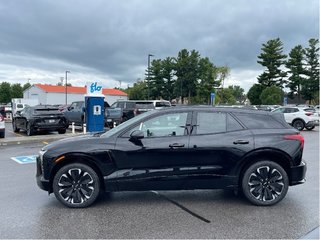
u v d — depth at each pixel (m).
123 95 95.69
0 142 14.22
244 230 4.57
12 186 6.93
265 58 68.50
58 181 5.53
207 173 5.61
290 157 5.70
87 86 17.06
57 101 86.19
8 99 114.69
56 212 5.33
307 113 23.55
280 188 5.69
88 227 4.69
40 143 14.88
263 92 64.19
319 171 8.48
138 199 6.04
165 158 5.57
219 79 71.56
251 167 5.66
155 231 4.54
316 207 5.59
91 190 5.56
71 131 20.67
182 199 6.04
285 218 5.05
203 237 4.33
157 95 78.06
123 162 5.55
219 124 5.82
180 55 75.38
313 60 68.44
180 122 5.77
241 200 5.98
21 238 4.32
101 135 5.88
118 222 4.88
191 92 75.31
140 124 5.73
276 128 5.89
